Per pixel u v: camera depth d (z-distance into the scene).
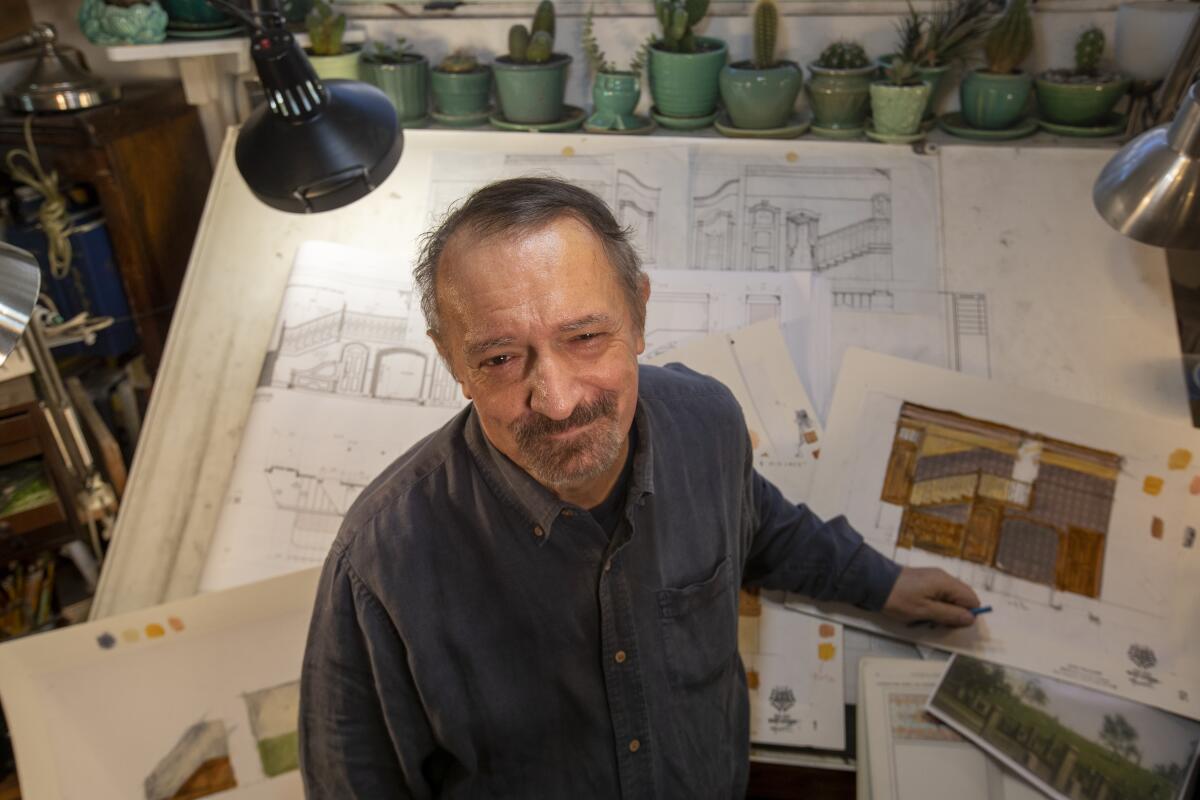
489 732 0.84
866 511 1.19
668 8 1.48
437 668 0.80
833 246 1.39
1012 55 1.45
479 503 0.79
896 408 1.23
